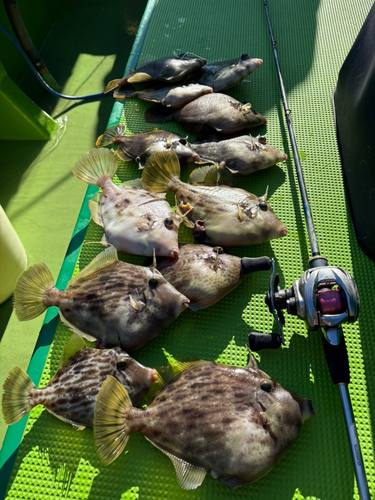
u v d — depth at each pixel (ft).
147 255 1.72
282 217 1.97
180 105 2.26
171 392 1.40
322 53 2.60
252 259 1.69
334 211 1.98
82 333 1.57
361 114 1.93
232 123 2.14
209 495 1.35
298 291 1.46
